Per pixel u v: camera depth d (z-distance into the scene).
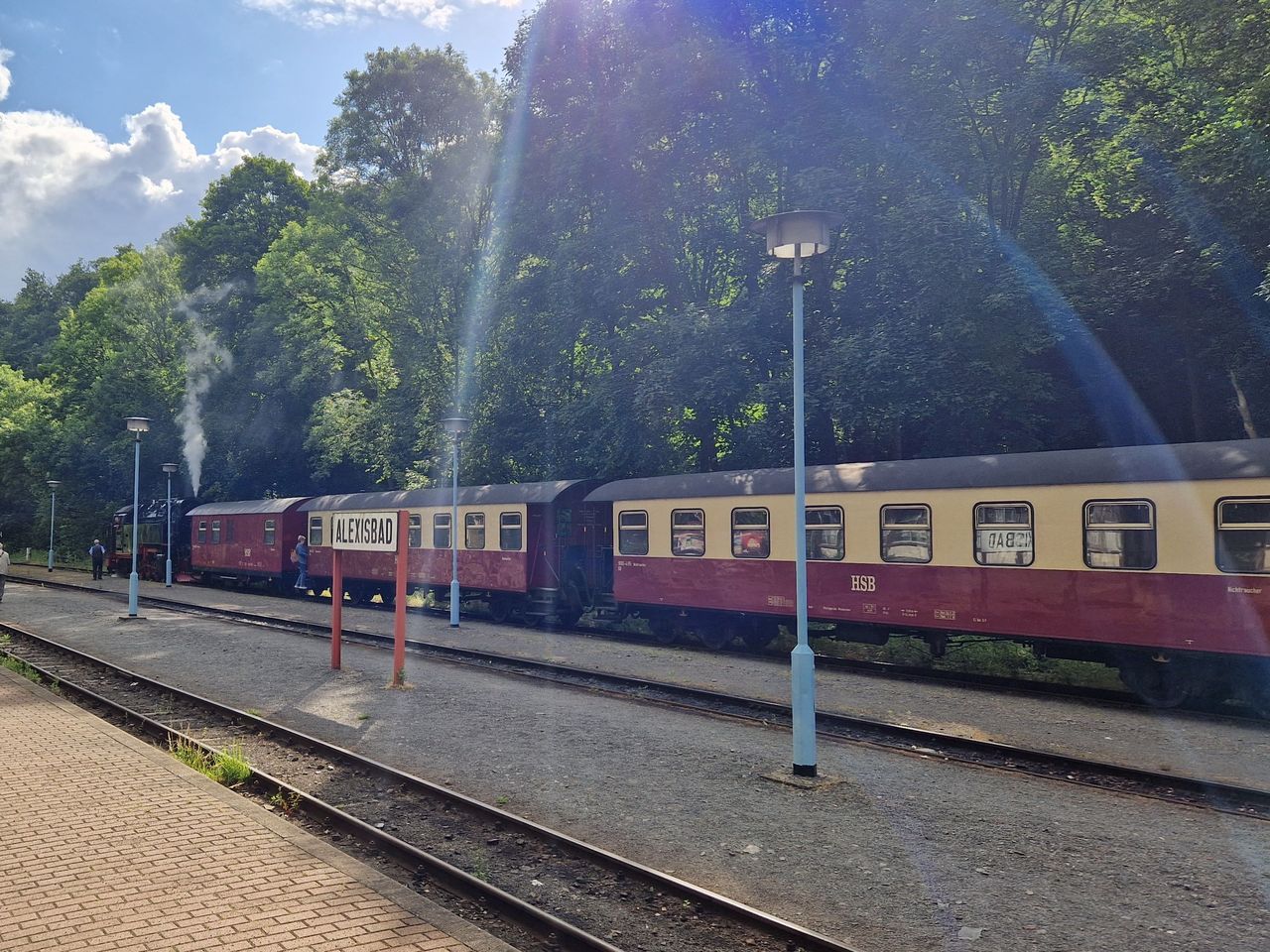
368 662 16.09
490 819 7.78
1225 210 19.42
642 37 24.28
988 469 13.75
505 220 29.08
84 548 57.00
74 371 57.41
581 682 14.09
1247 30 19.75
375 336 38.97
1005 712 11.94
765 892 6.26
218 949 4.89
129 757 9.07
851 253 21.03
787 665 15.71
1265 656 11.09
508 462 30.38
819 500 15.81
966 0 18.67
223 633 20.55
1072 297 19.98
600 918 5.95
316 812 7.96
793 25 22.16
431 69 37.69
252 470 48.31
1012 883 6.39
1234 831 7.50
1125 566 12.27
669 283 25.47
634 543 19.20
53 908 5.41
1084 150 21.25
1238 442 11.71
